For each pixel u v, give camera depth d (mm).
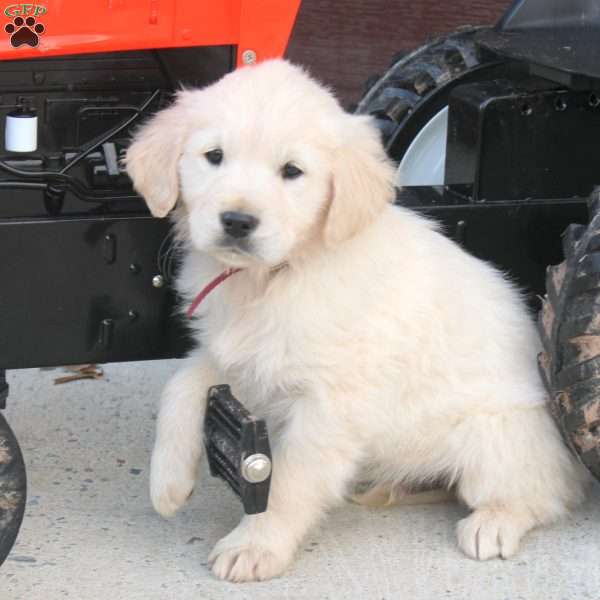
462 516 4426
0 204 4266
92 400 5254
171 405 4164
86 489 4555
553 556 4184
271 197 3682
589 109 4672
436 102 5410
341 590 3963
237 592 3926
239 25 4320
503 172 4668
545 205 4672
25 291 4117
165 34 4230
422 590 3984
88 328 4223
